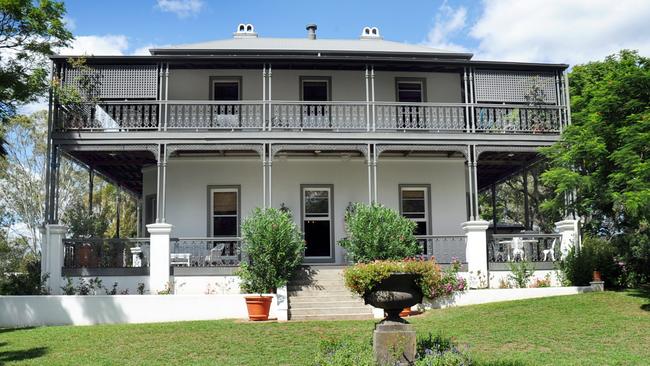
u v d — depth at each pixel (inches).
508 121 714.2
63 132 652.1
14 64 644.7
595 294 571.8
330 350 341.7
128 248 688.4
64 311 560.1
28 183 1347.2
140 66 671.8
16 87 633.6
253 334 454.9
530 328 450.3
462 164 784.3
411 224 644.7
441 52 794.2
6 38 642.2
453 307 578.9
